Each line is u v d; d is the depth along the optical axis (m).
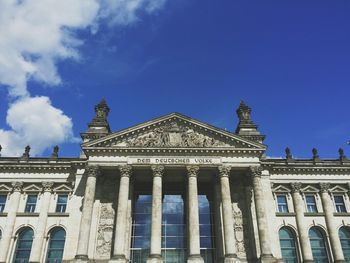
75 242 68.44
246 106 85.81
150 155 71.69
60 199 77.69
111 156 71.44
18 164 79.12
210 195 77.31
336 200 80.50
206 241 72.19
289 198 78.94
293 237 75.38
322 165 80.88
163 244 71.19
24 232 74.69
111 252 68.62
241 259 68.81
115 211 72.56
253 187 70.25
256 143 72.75
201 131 74.75
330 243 74.81
